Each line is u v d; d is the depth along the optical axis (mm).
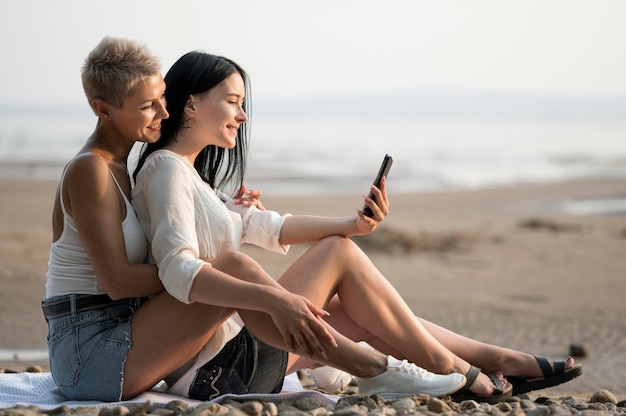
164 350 3512
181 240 3482
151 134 3676
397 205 21812
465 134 74625
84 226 3461
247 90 4121
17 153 38969
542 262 12914
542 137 69250
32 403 3664
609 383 5992
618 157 44281
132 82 3539
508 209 21094
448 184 28594
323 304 3793
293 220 4164
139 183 3666
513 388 4305
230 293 3396
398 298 3893
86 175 3473
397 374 3771
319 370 4406
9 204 19016
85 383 3566
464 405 3744
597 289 10609
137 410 3307
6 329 7547
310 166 35469
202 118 3816
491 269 12180
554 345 7449
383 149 49875
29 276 10406
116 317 3600
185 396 3752
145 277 3521
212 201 3758
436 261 12914
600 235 15992
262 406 3443
